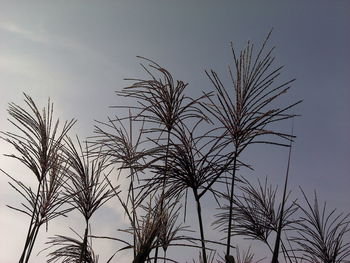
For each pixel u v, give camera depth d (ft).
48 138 13.00
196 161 9.86
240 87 10.00
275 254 9.98
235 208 12.65
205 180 9.96
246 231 12.60
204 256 8.98
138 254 8.66
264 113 9.54
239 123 9.89
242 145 9.92
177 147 9.70
